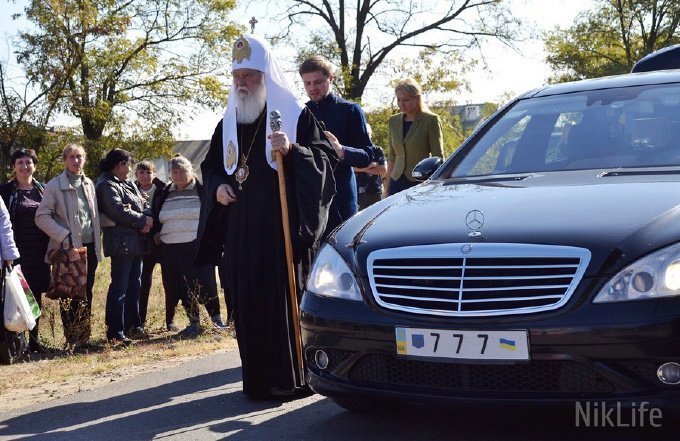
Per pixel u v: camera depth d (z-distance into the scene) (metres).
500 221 4.03
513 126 5.41
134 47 30.45
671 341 3.55
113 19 28.75
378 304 4.05
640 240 3.71
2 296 7.02
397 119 8.33
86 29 28.23
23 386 6.56
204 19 31.08
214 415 5.13
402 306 3.99
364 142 6.26
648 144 4.82
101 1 29.28
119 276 8.75
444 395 3.92
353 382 4.19
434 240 4.03
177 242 9.20
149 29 30.67
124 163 8.96
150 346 8.27
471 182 4.93
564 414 3.99
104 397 5.84
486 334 3.78
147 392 5.88
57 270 8.34
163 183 10.09
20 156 8.66
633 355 3.58
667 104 5.06
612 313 3.61
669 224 3.75
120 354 7.85
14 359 7.54
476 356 3.80
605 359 3.63
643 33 42.38
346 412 4.93
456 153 5.46
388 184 8.45
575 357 3.65
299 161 5.27
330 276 4.29
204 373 6.36
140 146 31.30
